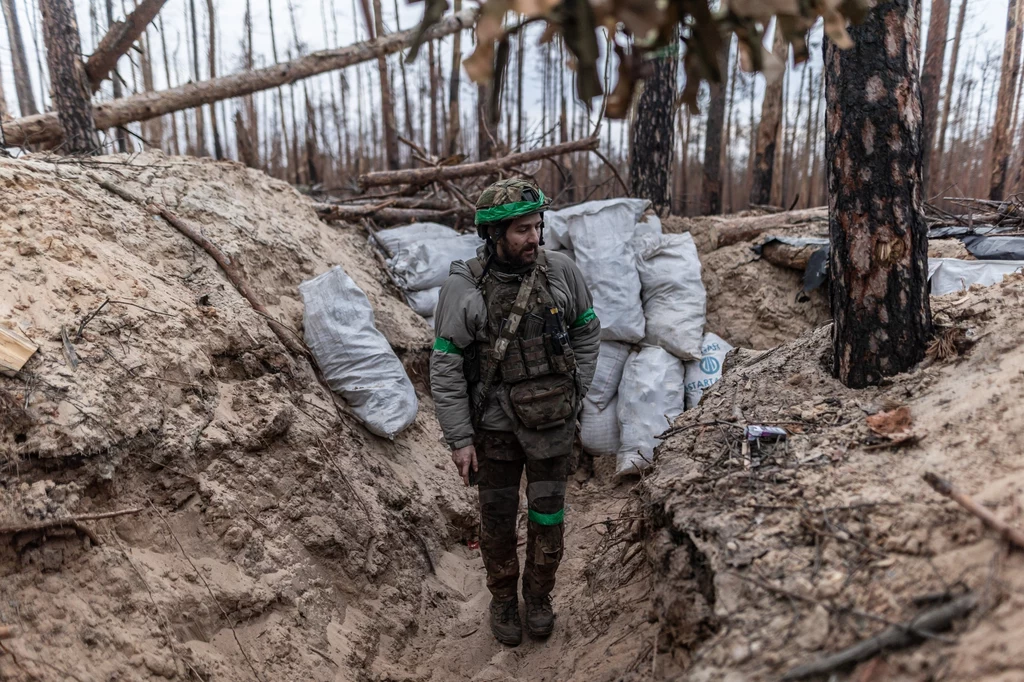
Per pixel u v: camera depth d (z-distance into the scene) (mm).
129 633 1965
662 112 6332
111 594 1998
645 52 947
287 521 2691
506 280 2383
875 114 2035
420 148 6172
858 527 1591
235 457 2615
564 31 858
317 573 2672
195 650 2111
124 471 2246
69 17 4762
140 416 2338
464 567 3543
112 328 2490
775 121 9328
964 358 2037
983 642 1180
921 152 2086
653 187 6457
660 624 1851
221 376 2871
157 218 3383
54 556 1925
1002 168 9133
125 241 3072
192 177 3973
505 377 2375
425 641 2910
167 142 14711
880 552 1494
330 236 4852
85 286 2557
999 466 1566
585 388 2561
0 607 1763
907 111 2027
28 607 1814
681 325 4492
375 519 3070
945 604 1294
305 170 14188
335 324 3562
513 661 2676
